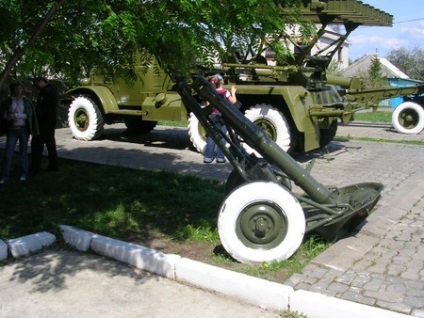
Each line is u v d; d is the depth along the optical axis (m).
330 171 8.81
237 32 3.80
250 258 4.32
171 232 5.31
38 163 8.20
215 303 3.84
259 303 3.78
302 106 9.42
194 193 6.80
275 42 3.88
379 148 11.63
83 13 4.00
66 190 6.99
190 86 5.01
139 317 3.65
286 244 4.31
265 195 4.29
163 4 3.42
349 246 4.79
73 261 4.60
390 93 13.98
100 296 3.95
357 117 20.25
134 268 4.45
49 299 3.91
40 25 3.82
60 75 5.07
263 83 10.09
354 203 4.94
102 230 5.27
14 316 3.68
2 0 3.78
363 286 3.93
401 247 4.89
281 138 9.45
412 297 3.74
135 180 7.48
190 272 4.11
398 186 7.59
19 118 7.51
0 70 4.22
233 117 4.86
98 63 4.52
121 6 3.53
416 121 14.62
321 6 8.91
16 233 5.21
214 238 5.07
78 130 12.15
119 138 12.60
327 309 3.52
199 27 3.66
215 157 9.27
